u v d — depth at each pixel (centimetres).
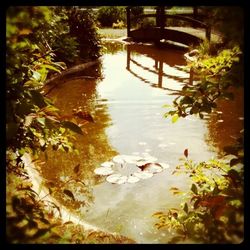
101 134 589
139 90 863
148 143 554
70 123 223
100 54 1264
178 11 1686
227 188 226
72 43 1010
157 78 990
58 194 393
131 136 581
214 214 206
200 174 286
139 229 333
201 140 559
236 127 608
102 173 454
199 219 226
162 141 560
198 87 241
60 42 959
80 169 464
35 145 284
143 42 1680
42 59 271
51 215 256
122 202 387
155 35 1529
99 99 793
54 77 943
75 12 1170
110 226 339
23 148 271
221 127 612
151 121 648
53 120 222
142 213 364
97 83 935
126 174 454
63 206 370
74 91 858
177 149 529
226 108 704
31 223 183
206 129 605
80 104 754
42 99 219
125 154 514
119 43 1658
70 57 1038
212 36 1319
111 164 478
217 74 247
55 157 495
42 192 375
